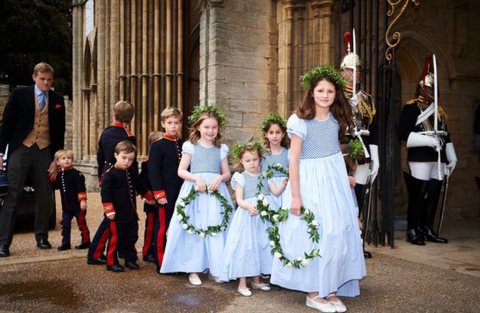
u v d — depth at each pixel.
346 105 3.52
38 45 28.09
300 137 3.40
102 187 4.36
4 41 26.91
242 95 7.54
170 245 4.02
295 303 3.49
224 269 3.75
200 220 4.02
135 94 13.87
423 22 8.19
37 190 5.41
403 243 5.92
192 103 13.82
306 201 3.36
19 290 3.79
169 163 4.36
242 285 3.74
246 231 3.78
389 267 4.60
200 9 7.84
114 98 14.68
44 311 3.29
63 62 28.56
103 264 4.67
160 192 4.28
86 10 19.53
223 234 4.02
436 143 5.79
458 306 3.43
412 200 5.98
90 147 18.69
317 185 3.36
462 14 8.52
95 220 7.80
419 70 8.32
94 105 18.14
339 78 3.46
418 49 8.27
